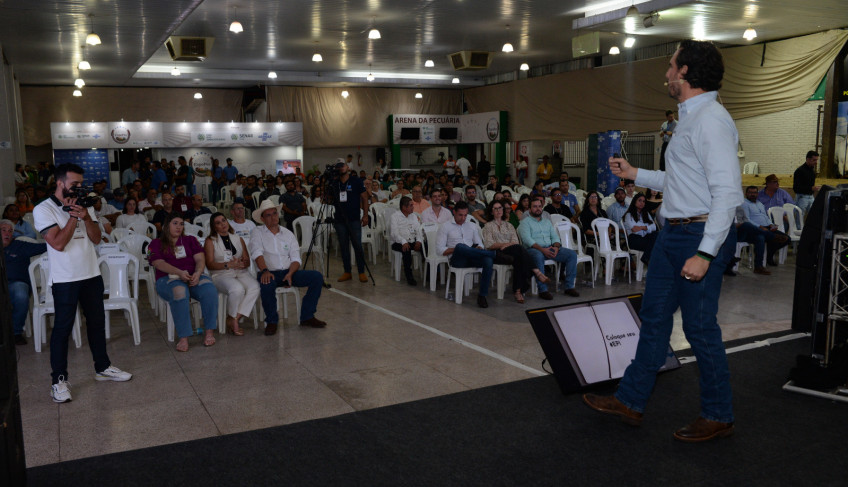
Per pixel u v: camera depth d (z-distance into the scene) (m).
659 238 2.95
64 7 9.03
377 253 9.64
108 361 4.20
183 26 11.95
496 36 13.54
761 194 9.35
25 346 5.09
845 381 3.57
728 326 5.27
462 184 14.02
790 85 11.61
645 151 15.09
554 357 3.63
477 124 20.81
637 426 3.13
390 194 13.10
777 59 11.77
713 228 2.54
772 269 8.20
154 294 6.20
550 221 7.16
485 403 3.55
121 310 6.35
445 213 8.12
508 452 2.90
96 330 4.09
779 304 6.14
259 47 14.51
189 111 19.94
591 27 10.79
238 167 19.62
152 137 18.28
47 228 3.74
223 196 17.22
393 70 19.05
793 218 8.73
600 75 16.06
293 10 10.80
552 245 6.89
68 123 17.56
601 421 3.23
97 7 9.04
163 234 5.11
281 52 15.30
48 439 3.27
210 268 5.39
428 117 21.31
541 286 6.64
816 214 3.95
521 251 6.47
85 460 2.97
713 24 10.52
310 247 8.12
